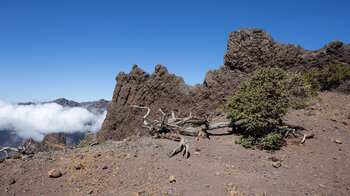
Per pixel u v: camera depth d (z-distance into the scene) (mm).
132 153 7695
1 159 6844
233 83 13781
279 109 8633
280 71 9570
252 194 5391
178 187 5719
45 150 8656
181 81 14578
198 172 6602
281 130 8961
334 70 13578
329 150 7867
